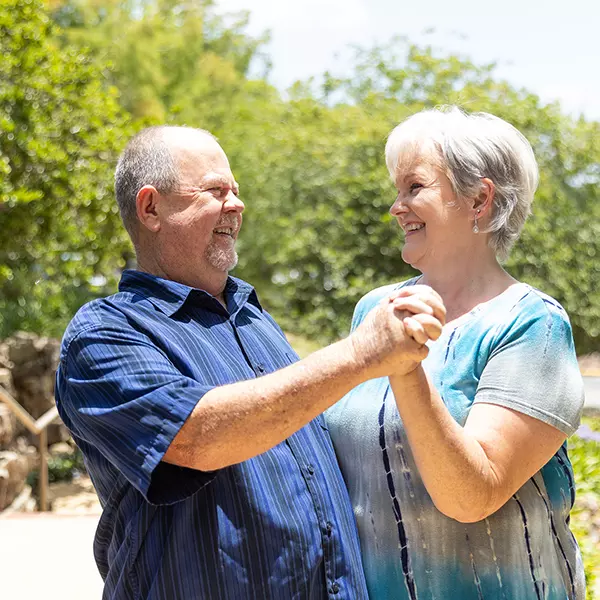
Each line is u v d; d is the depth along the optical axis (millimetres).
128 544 2287
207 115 24312
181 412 2096
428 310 2014
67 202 9539
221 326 2521
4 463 7594
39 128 9250
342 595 2316
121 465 2166
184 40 26484
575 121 15023
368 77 15305
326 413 2598
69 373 2285
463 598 2295
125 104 22469
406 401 2096
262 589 2230
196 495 2242
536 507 2314
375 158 13914
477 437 2180
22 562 5484
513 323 2289
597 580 4633
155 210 2541
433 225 2404
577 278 14266
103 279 12133
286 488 2320
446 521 2305
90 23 24906
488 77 14875
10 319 11055
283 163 14617
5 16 9203
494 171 2379
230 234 2621
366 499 2436
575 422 2260
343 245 13797
